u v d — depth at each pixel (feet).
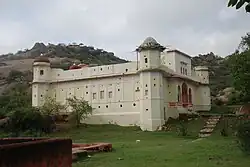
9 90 318.45
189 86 216.54
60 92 217.77
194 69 238.68
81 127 185.68
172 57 204.23
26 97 259.39
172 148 81.51
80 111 190.70
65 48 529.86
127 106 192.24
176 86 193.98
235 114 177.99
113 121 194.90
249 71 104.53
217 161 55.77
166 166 51.42
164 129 169.07
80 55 504.02
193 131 150.30
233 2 20.03
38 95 214.69
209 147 79.46
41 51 533.96
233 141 92.58
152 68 178.60
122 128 179.93
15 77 365.61
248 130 62.49
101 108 201.16
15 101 240.94
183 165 52.11
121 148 86.12
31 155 18.57
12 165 16.79
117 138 137.69
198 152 69.41
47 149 20.47
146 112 176.55
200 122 170.09
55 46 534.78
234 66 107.34
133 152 73.67
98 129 176.96
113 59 565.53
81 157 64.64
